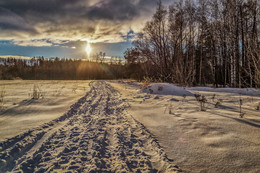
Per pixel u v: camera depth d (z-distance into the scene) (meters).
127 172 2.03
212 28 17.95
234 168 2.00
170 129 3.50
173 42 21.98
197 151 2.47
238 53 14.12
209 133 3.10
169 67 21.88
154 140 2.95
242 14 14.24
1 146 2.69
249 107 5.26
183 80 15.87
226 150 2.43
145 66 26.28
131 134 3.31
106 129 3.68
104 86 16.53
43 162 2.29
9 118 4.46
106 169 2.11
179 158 2.31
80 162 2.27
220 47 18.88
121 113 5.25
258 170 1.92
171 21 20.80
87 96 9.08
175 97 8.01
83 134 3.33
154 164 2.23
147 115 4.81
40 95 8.55
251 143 2.58
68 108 5.78
